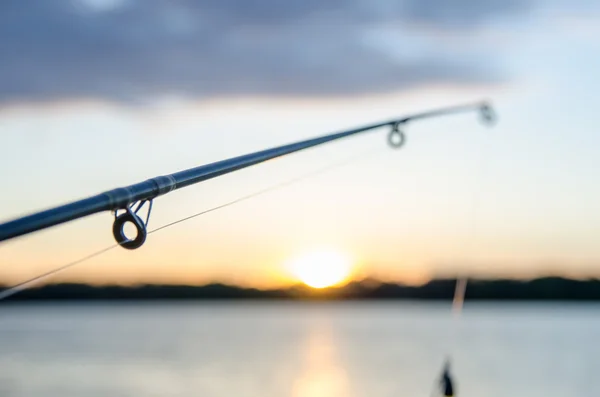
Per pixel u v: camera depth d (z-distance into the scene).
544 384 61.28
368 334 145.25
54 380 67.56
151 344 115.56
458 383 62.31
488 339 116.06
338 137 9.12
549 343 104.62
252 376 70.62
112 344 115.94
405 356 88.75
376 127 10.38
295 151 8.18
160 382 66.25
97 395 58.38
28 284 6.64
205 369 76.38
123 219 6.07
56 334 149.88
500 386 60.31
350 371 73.75
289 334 150.88
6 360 85.88
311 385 64.25
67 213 5.27
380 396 57.84
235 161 7.22
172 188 6.40
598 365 73.69
